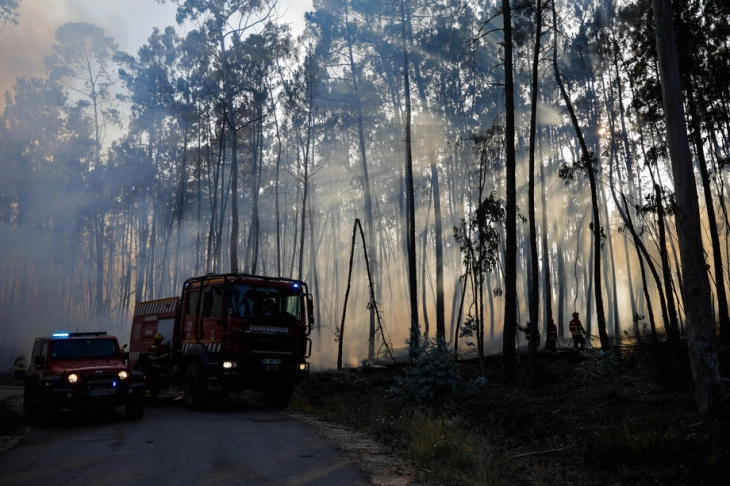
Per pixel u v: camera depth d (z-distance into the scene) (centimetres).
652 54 2027
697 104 2064
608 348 1741
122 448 870
